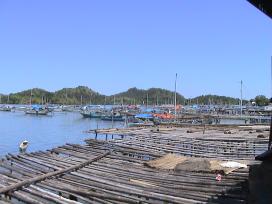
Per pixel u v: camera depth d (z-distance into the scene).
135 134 27.64
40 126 69.44
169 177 13.12
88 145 21.67
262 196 6.98
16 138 48.53
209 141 23.48
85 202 10.70
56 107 141.00
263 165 7.15
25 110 120.44
